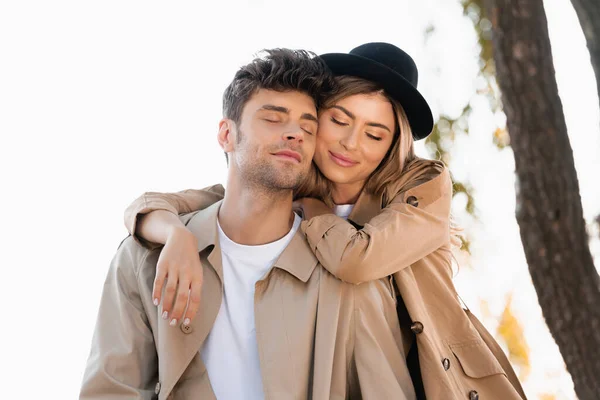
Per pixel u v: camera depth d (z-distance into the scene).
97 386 2.56
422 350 2.68
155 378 2.64
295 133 2.61
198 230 2.71
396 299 2.79
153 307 2.62
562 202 3.08
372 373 2.53
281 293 2.62
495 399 2.81
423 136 3.09
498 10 3.12
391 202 2.89
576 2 3.02
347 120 2.86
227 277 2.67
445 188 2.90
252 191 2.65
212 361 2.59
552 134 3.08
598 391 3.07
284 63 2.67
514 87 3.10
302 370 2.53
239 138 2.66
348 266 2.59
